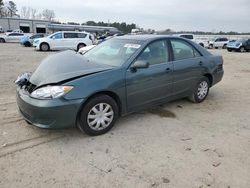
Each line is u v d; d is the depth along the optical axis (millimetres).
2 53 16531
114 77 3838
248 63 14070
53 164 3141
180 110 5137
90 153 3408
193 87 5316
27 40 25188
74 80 3537
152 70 4340
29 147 3518
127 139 3820
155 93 4504
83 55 4785
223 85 7660
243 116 4934
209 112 5094
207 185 2830
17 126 4141
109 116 3957
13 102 5336
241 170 3125
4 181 2805
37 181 2822
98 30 62000
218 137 3990
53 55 4617
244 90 7016
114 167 3109
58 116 3426
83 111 3641
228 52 25297
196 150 3564
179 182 2865
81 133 3957
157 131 4125
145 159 3299
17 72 8922
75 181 2838
